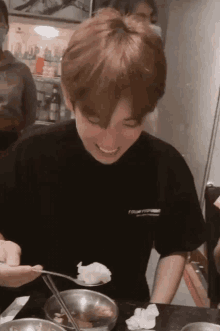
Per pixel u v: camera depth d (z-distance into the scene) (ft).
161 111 7.75
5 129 5.76
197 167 8.19
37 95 6.42
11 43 6.15
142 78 2.57
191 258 7.86
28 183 3.87
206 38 7.48
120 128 2.90
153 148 3.84
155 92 2.73
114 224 3.89
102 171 3.69
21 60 6.18
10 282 2.93
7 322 2.54
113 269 4.01
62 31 6.22
